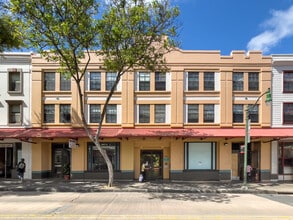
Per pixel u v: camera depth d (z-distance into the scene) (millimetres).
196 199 16906
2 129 27703
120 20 18672
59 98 28156
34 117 27875
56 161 29016
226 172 27656
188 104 28031
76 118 27891
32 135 26062
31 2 17906
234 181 27328
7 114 27969
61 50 20375
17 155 28391
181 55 28062
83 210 12727
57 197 17219
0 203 14734
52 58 21062
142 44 19828
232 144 28688
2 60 28094
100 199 16516
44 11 18312
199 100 27938
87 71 28125
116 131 27125
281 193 21172
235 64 28000
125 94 27906
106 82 28203
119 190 20922
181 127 27719
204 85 28141
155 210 12930
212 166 28109
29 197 17141
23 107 28016
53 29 18188
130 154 27766
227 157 27734
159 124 27844
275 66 28109
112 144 28156
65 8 18375
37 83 28016
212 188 22250
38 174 27734
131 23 18984
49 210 12633
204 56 28078
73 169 27719
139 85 28219
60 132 26891
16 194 18656
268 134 25906
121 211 12570
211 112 28078
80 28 18406
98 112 28062
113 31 18531
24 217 11055
